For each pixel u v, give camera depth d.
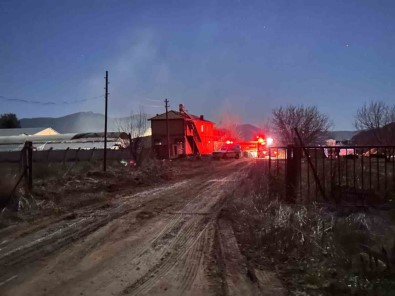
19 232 9.35
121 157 37.88
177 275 6.35
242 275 6.30
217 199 14.57
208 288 5.76
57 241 8.53
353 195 11.25
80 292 5.62
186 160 50.03
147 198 15.06
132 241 8.58
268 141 46.69
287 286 5.77
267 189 13.30
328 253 6.91
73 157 38.44
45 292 5.62
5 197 12.34
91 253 7.65
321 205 10.91
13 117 101.06
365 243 7.41
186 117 73.81
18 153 34.44
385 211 9.82
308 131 42.22
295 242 7.62
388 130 39.84
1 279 6.17
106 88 32.81
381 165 16.45
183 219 10.95
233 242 8.31
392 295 5.20
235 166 34.59
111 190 17.42
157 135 71.38
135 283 6.00
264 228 8.64
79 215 11.52
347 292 5.45
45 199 13.59
